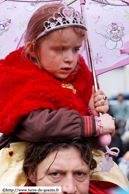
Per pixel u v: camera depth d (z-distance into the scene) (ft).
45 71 4.96
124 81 24.89
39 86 4.53
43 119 4.23
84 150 4.37
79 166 4.22
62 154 4.20
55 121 4.22
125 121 17.92
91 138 4.93
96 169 5.11
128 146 13.50
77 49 4.89
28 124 4.29
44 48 4.76
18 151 4.78
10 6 5.60
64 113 4.29
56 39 4.55
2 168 4.65
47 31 4.60
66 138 4.26
